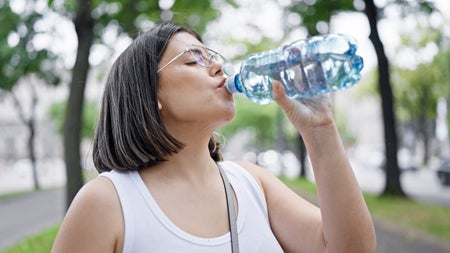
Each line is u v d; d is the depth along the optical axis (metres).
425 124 35.41
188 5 9.47
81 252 1.23
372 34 13.70
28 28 11.22
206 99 1.37
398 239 8.02
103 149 1.45
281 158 30.45
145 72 1.40
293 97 1.33
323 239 1.40
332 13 13.43
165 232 1.27
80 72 6.89
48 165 47.19
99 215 1.25
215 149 1.71
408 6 12.70
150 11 8.89
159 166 1.40
